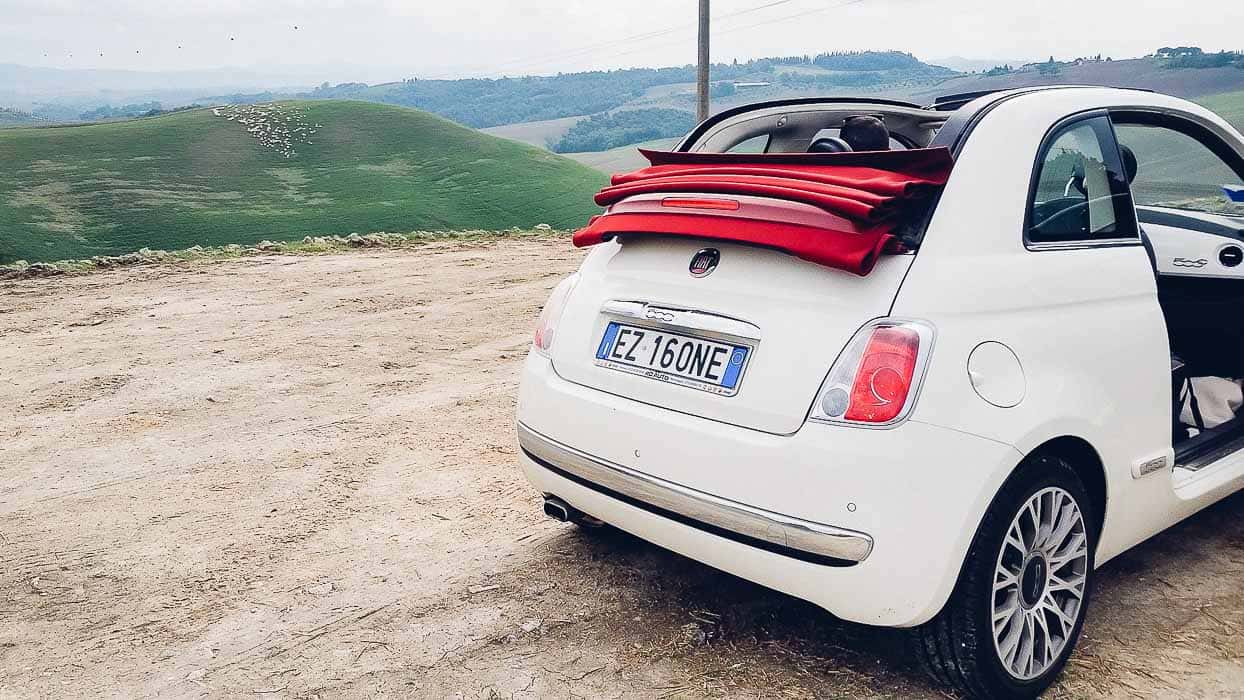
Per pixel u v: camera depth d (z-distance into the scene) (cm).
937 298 259
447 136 16825
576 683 293
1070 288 291
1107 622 327
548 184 14425
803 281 271
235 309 935
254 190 13825
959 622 264
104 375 684
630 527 303
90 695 291
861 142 345
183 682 298
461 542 402
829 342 258
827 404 253
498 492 460
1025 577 278
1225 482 352
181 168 14512
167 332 829
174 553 394
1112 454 295
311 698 288
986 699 276
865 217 257
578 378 318
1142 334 310
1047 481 274
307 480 480
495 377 685
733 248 291
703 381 280
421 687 293
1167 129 365
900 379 248
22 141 15062
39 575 374
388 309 943
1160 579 358
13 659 312
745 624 329
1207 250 400
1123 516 309
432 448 529
